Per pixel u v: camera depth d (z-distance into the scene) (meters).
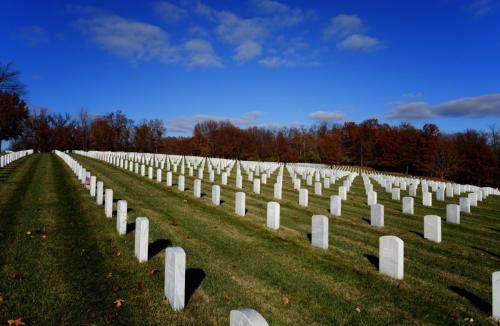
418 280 7.11
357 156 89.25
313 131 113.50
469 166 62.50
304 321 5.18
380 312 5.60
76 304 5.24
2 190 15.28
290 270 7.31
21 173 23.28
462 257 9.02
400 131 77.62
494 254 9.49
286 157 86.56
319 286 6.53
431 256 8.98
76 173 23.39
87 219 10.76
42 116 91.62
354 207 16.67
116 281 6.19
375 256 8.64
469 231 12.76
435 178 64.56
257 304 5.64
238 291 6.11
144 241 7.25
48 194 14.93
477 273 7.74
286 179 31.44
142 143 94.56
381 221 12.22
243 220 12.08
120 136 98.81
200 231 10.20
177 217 11.94
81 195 15.13
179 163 45.31
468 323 5.37
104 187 18.28
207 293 5.94
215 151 88.00
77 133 92.56
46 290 5.63
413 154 69.00
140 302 5.43
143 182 21.81
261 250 8.66
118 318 4.91
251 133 96.69
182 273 5.34
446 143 68.62
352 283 6.78
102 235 9.06
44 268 6.56
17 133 69.38
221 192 19.20
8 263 6.68
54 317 4.83
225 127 93.38
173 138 99.31
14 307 5.02
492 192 30.27
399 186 31.38
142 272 6.66
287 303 5.75
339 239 10.16
